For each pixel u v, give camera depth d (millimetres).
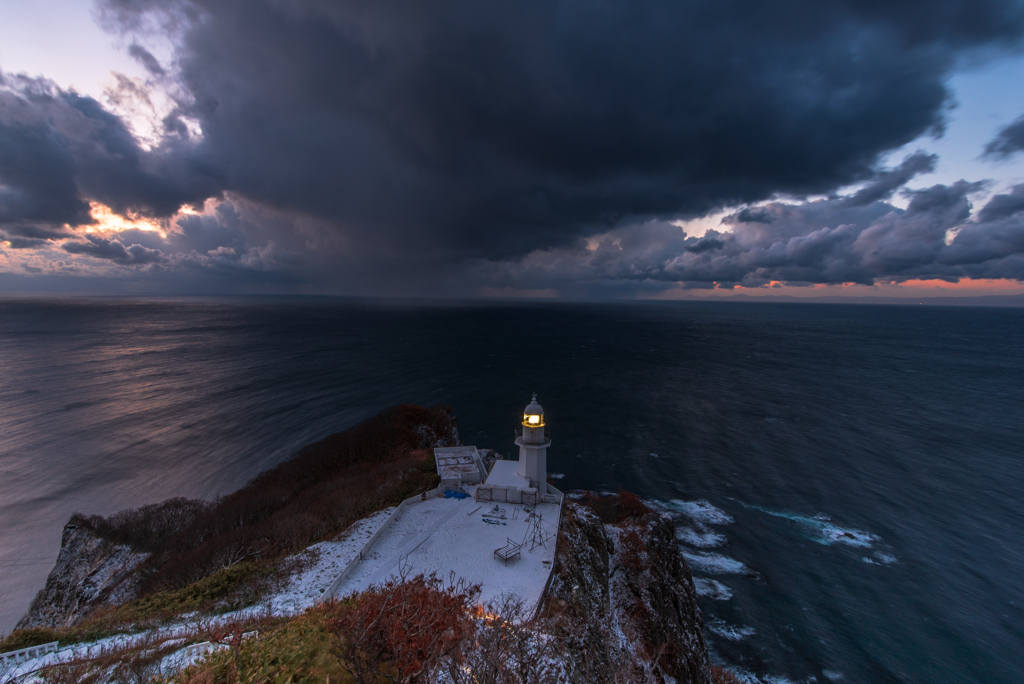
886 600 50000
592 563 40062
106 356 185625
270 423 101938
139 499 70750
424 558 35344
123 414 109000
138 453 86875
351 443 75062
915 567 55438
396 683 11109
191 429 98750
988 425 107312
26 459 84375
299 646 13555
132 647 18297
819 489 74500
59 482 75812
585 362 182875
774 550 58250
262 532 42438
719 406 120562
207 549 41281
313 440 91875
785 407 120562
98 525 56250
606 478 77438
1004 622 47188
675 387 140625
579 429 100625
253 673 12508
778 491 73562
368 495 47938
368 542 36719
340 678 12062
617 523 52125
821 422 108312
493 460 61938
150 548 52656
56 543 60438
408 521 41938
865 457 87625
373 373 151750
